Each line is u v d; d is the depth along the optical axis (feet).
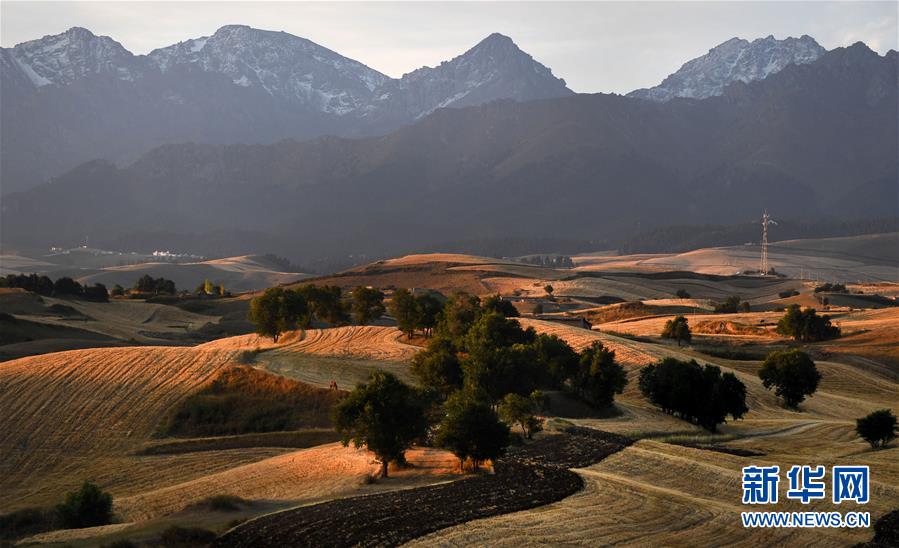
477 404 208.85
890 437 247.70
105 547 146.41
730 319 637.71
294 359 384.47
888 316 604.49
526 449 230.89
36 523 203.21
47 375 342.23
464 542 145.89
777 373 353.10
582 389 330.95
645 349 437.99
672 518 164.45
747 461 215.72
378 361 403.13
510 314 562.25
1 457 269.64
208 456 269.85
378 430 207.00
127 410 307.58
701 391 296.71
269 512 175.22
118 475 253.24
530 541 147.54
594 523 159.12
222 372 339.98
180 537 150.20
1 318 542.16
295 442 282.15
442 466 215.72
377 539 147.02
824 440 265.75
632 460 214.28
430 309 492.95
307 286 549.54
